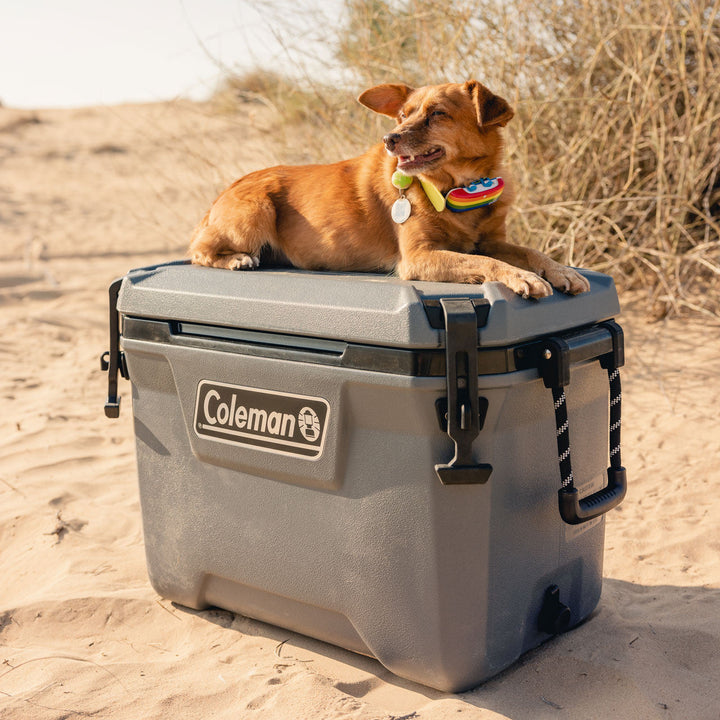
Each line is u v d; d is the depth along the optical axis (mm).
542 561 2295
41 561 3094
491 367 2016
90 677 2312
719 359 4711
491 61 5523
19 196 12719
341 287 2162
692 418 4164
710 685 2201
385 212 3018
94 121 19578
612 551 3066
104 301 7203
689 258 5160
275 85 6398
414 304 1993
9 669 2395
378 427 2104
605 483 2543
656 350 4918
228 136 7133
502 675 2275
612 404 2396
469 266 2553
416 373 1992
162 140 9352
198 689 2234
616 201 5418
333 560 2268
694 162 5188
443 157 2908
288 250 3160
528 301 2117
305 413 2207
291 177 3201
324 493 2240
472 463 1994
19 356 5875
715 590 2734
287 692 2180
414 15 5449
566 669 2289
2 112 21609
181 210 10016
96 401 4988
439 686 2197
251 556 2439
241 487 2412
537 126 5684
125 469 3986
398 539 2135
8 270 8430
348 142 5832
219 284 2383
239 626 2600
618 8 5277
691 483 3580
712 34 5320
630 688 2176
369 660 2383
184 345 2410
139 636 2598
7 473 3908
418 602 2146
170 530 2619
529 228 5367
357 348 2072
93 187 12961
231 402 2355
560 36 5648
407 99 3123
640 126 5070
